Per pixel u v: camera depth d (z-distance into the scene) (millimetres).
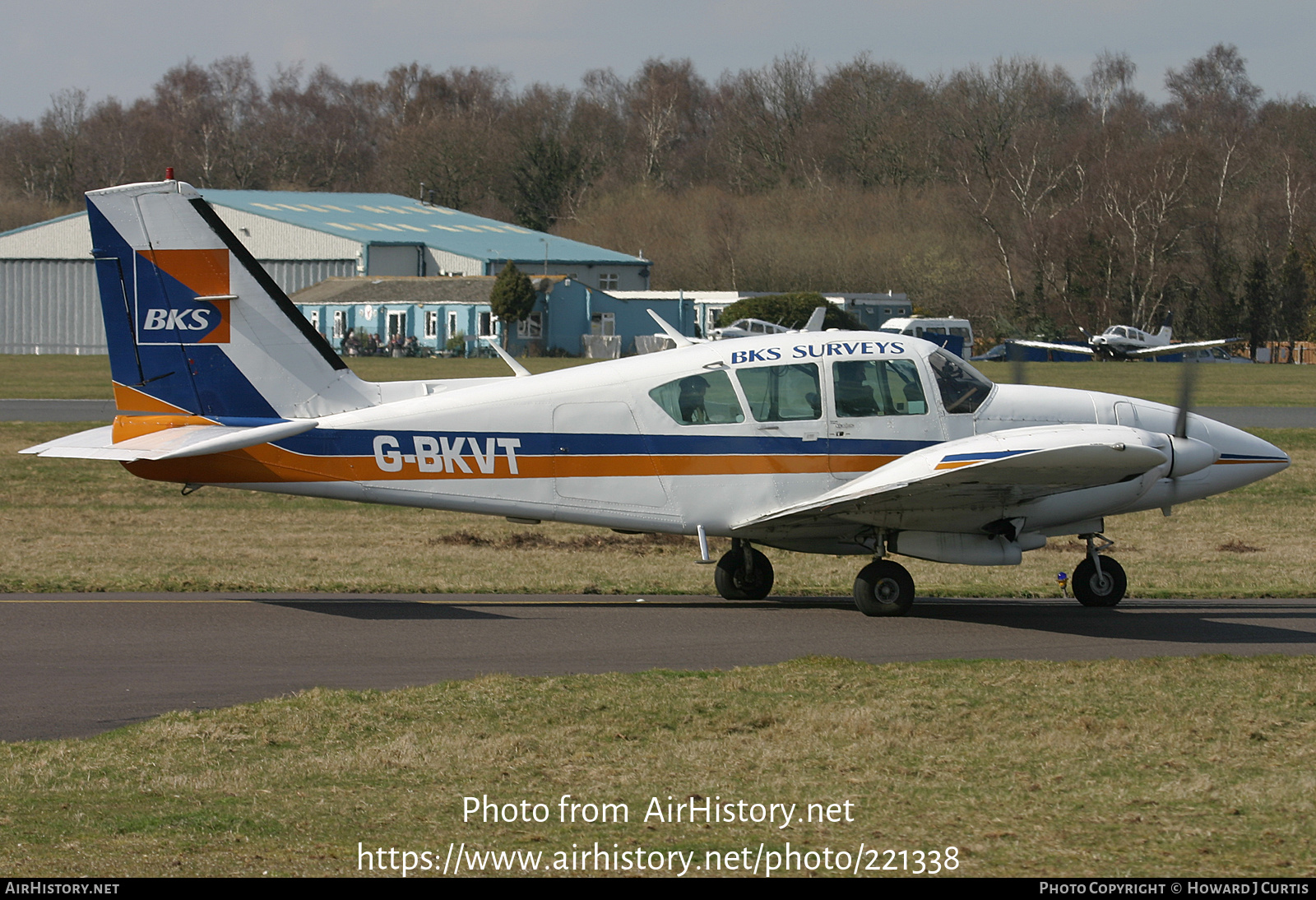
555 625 38875
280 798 22531
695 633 37906
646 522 42250
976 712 28078
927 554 41312
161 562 51094
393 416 41656
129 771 23938
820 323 109938
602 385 41938
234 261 41375
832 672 31859
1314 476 84875
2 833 20672
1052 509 42250
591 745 25703
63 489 75562
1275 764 24516
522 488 41875
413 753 25031
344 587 45688
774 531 42312
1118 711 28266
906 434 42594
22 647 34688
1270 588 48625
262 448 41344
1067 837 20812
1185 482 44531
